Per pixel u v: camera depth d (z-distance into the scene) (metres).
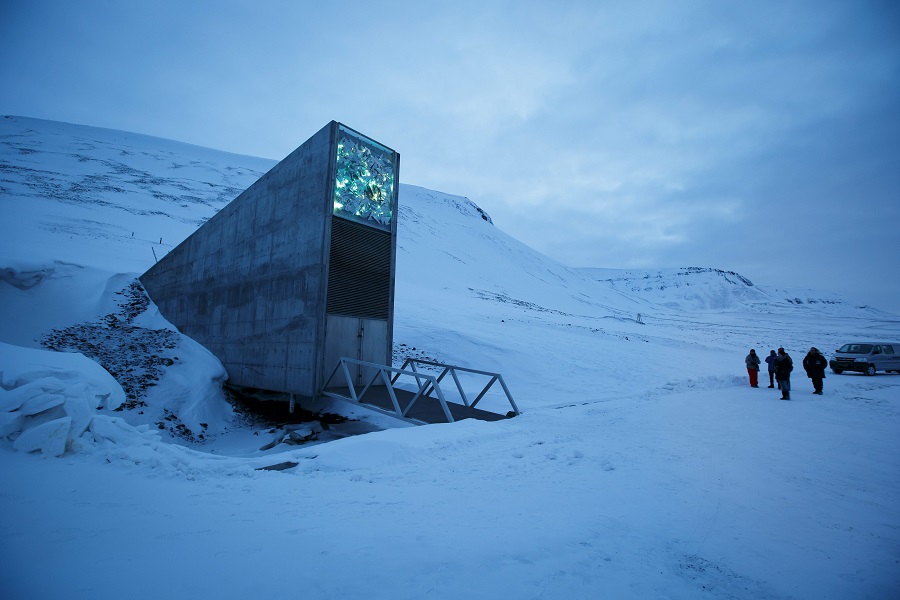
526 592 2.79
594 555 3.41
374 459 6.73
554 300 79.50
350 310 12.70
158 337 15.95
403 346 22.38
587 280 129.25
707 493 5.16
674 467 6.34
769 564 3.45
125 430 6.09
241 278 15.47
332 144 12.39
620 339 34.78
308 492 4.92
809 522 4.34
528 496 4.94
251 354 14.42
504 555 3.30
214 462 5.94
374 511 4.29
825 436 8.49
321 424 11.92
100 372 7.02
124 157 87.00
